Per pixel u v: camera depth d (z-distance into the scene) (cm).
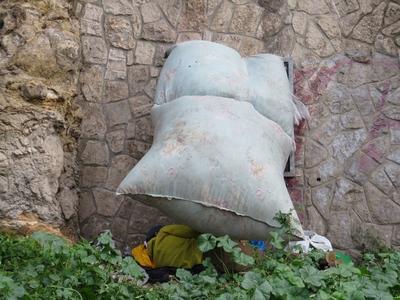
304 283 333
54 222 546
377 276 380
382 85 650
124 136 639
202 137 488
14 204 534
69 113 599
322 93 650
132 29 650
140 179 476
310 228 632
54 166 554
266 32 661
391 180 636
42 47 580
